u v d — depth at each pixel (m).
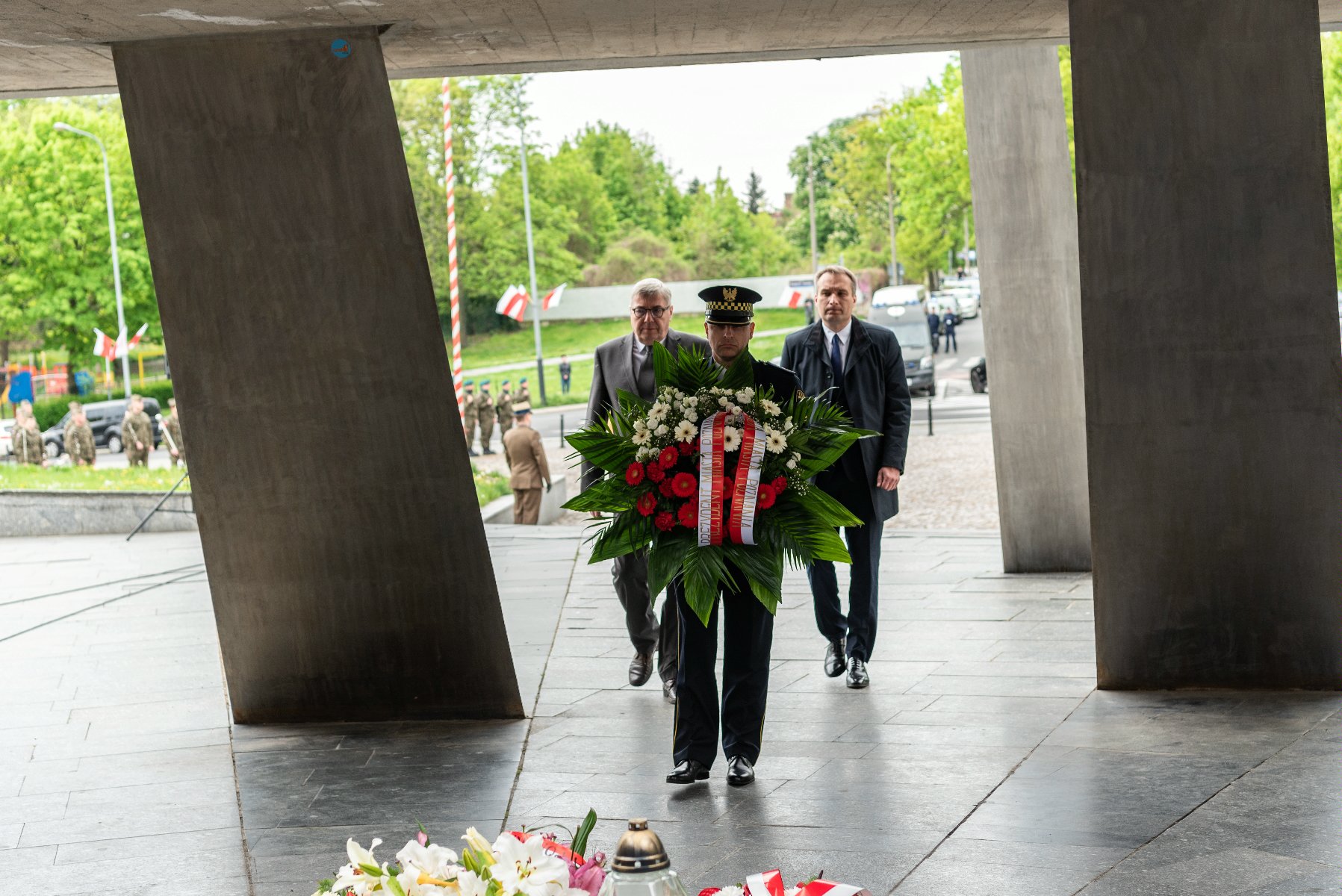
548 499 17.59
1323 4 6.97
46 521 16.73
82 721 7.04
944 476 19.02
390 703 6.78
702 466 5.26
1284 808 4.86
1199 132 6.46
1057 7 6.77
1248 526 6.57
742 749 5.50
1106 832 4.71
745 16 6.64
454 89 54.28
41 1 5.59
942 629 8.34
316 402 6.61
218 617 6.76
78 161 45.59
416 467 6.64
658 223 81.81
